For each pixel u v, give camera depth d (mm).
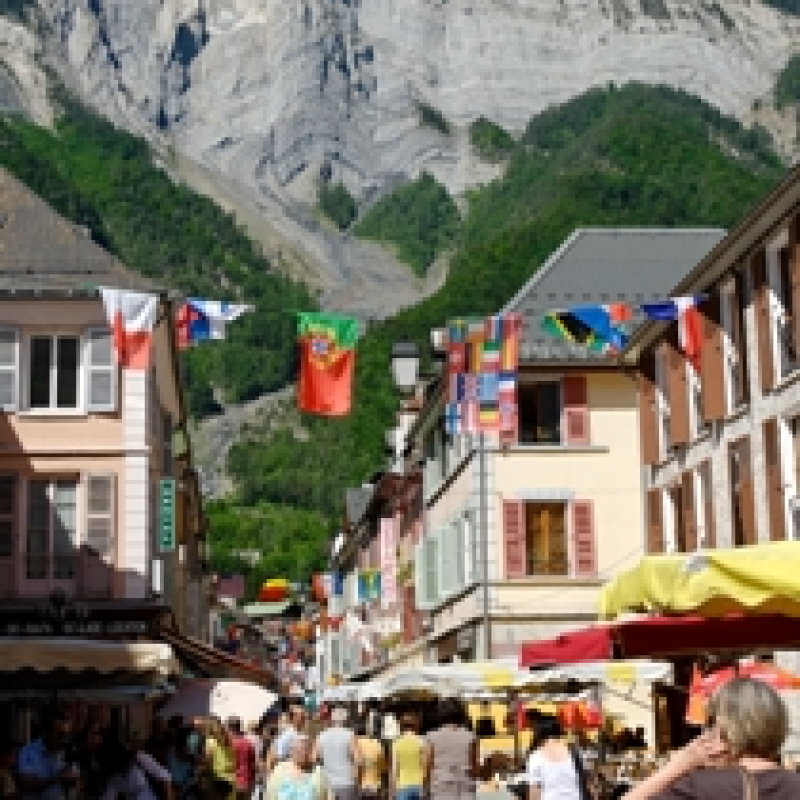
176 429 44750
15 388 34250
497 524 41219
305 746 14398
